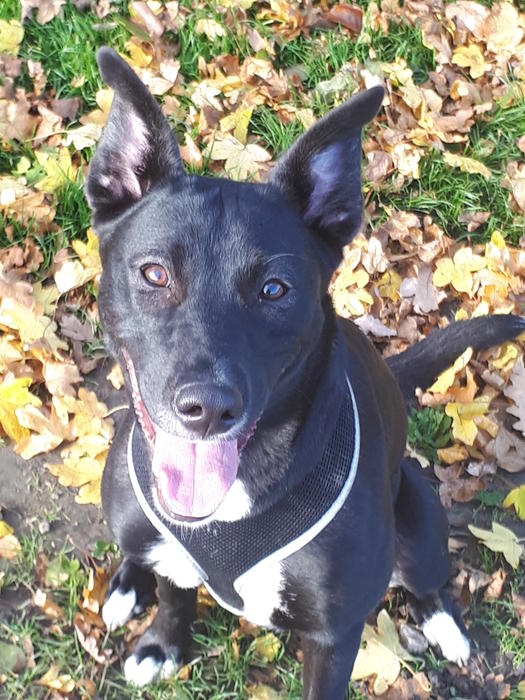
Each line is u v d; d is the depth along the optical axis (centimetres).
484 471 84
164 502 52
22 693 69
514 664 74
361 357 63
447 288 95
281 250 51
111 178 53
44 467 79
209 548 56
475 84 111
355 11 111
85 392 82
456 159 101
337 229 55
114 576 74
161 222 50
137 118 52
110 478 60
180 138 99
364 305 91
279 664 72
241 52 106
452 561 79
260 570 56
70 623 72
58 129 97
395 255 95
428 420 85
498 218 100
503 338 83
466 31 115
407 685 72
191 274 49
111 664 71
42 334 84
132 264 50
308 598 57
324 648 61
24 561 74
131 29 103
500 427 86
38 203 90
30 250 88
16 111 97
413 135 102
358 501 55
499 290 94
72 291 88
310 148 52
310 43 109
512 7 117
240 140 99
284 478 54
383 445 60
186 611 69
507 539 78
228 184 53
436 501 73
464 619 76
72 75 101
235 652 71
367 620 75
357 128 52
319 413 54
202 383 47
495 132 107
